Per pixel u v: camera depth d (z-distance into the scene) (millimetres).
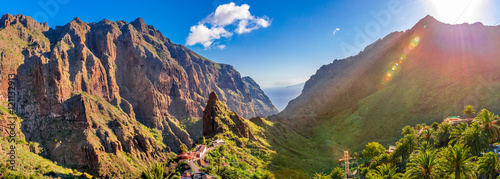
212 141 169125
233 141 178750
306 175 144375
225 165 114875
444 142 110500
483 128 80562
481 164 57281
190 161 115812
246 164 135000
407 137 107312
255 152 168125
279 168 146000
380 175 80562
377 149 136125
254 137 199750
